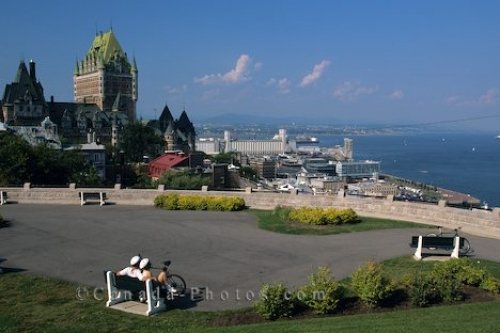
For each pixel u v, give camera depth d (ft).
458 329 36.68
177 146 642.63
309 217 82.38
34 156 199.21
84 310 45.44
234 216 91.56
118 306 46.39
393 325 38.45
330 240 71.72
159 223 85.35
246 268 58.08
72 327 41.73
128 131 534.78
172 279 53.21
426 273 51.26
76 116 585.22
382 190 602.03
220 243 70.64
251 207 101.30
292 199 98.89
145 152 543.39
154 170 392.06
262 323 41.73
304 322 40.81
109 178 393.09
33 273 56.59
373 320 40.29
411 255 61.93
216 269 57.82
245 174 443.32
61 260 62.23
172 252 65.82
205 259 62.18
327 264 59.16
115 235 76.23
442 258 59.98
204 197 99.81
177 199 99.50
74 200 108.37
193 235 75.97
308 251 65.57
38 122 544.62
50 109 575.38
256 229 80.23
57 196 108.58
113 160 437.17
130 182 393.50
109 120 609.42
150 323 42.57
